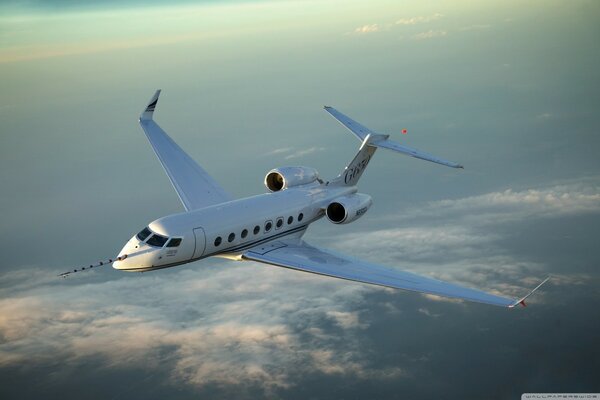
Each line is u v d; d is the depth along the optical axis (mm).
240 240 32406
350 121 42000
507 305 25891
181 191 37469
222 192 38625
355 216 36844
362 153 40469
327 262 32562
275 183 38469
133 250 29938
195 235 30219
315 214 37156
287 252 33469
